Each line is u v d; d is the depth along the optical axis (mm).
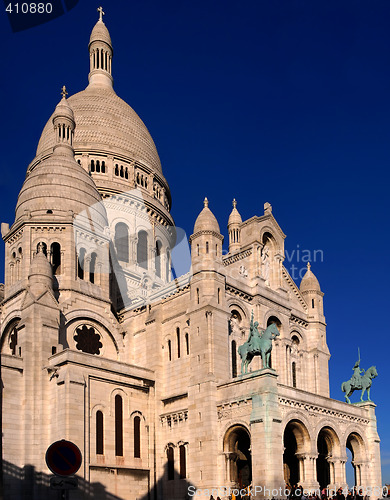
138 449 65812
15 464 59094
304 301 83938
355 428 70188
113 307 78875
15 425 60250
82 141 101438
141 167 104312
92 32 122625
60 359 61938
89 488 58906
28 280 69500
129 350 74688
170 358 70438
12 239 76688
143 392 68500
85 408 61156
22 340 63688
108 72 121062
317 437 63750
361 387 73688
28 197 76812
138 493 63844
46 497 58375
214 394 62875
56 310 66438
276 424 57500
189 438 63500
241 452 66062
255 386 59281
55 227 74125
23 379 62000
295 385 78312
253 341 61562
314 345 81938
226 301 68750
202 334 65125
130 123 109000
